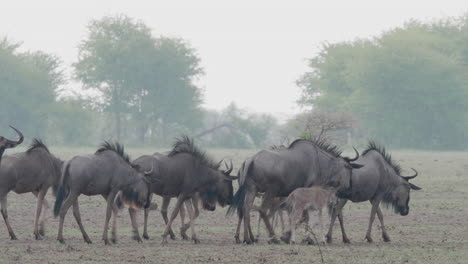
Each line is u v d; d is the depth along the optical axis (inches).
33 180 2864.2
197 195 2977.4
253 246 2731.3
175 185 2898.6
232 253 2532.0
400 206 3117.6
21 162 2839.6
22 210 3767.2
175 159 2908.5
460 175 6284.5
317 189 2790.4
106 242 2728.8
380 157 3058.6
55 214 2714.1
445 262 2384.4
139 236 2849.4
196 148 2970.0
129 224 3356.3
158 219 3513.8
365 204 4143.7
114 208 2805.1
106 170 2736.2
